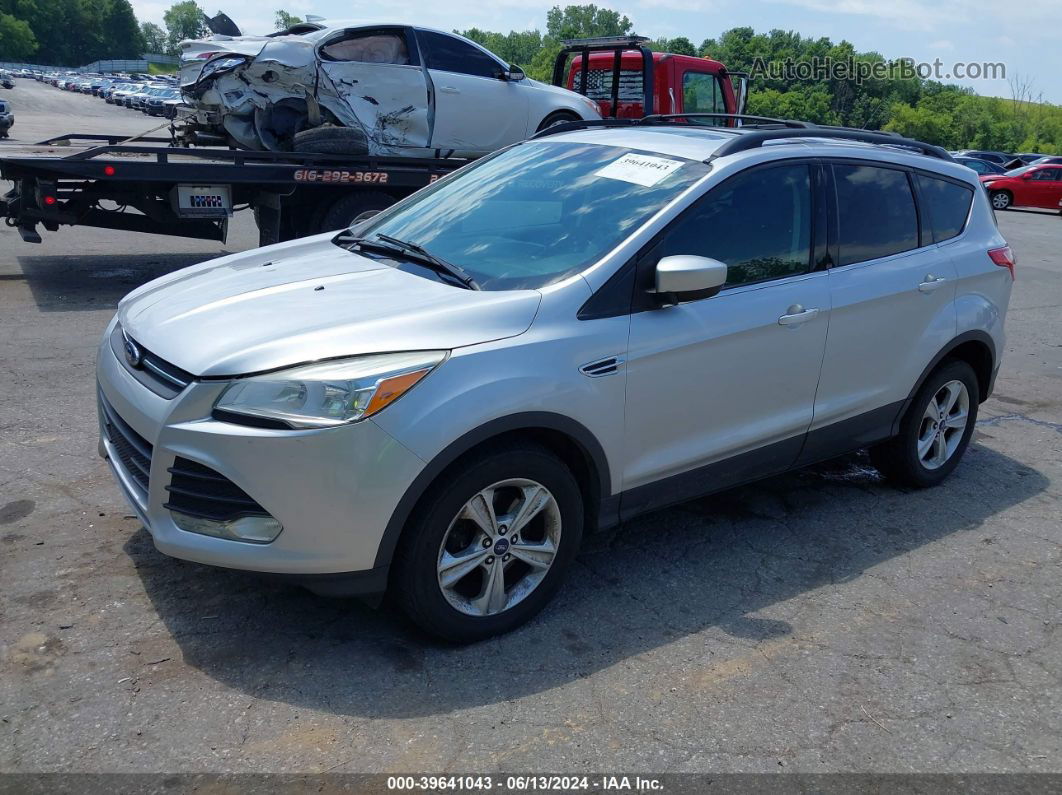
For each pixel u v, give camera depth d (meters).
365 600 3.13
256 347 2.94
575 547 3.44
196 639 3.17
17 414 5.21
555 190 3.95
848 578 3.91
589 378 3.26
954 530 4.46
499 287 3.36
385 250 3.84
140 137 9.92
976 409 5.07
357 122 9.58
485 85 10.29
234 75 8.94
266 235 9.45
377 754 2.67
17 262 9.92
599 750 2.75
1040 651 3.43
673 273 3.32
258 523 2.89
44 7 153.62
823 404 4.17
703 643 3.35
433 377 2.93
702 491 3.86
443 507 3.00
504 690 3.00
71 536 3.82
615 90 12.45
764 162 3.92
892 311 4.33
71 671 2.96
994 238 4.98
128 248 11.27
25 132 33.84
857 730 2.92
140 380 3.13
